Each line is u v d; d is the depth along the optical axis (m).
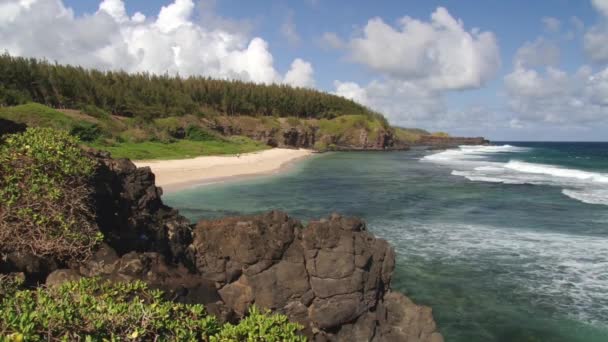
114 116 68.31
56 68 71.25
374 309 9.78
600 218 21.52
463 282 13.23
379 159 69.62
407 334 9.41
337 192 30.39
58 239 7.99
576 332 10.30
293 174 42.53
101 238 8.71
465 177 40.25
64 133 10.53
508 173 44.19
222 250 10.12
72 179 9.34
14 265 7.02
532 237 18.00
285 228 10.06
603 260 14.98
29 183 8.45
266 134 92.94
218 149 60.47
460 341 9.97
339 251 9.59
